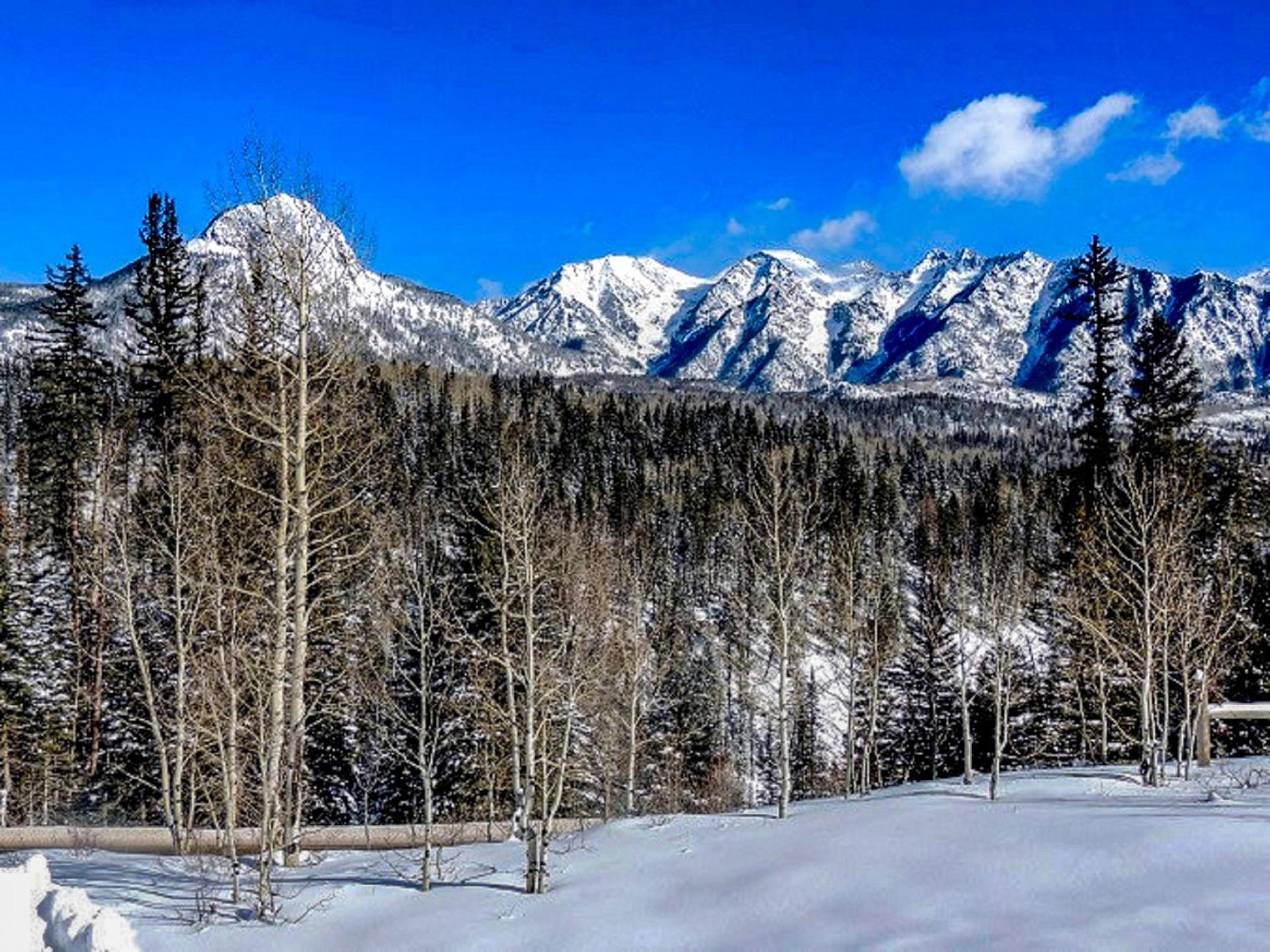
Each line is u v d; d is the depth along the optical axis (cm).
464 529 2983
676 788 4009
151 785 2616
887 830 1566
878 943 1045
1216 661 2806
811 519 3197
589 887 1472
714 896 1328
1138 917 1002
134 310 4081
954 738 4697
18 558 3803
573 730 2945
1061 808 1588
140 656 2508
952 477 15238
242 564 2208
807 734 5031
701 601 6956
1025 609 3559
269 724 1738
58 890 1380
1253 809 1445
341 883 1619
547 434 13275
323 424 1902
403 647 2722
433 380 15388
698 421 16312
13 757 3519
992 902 1130
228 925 1384
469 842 2341
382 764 3238
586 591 2648
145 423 4084
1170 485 2866
